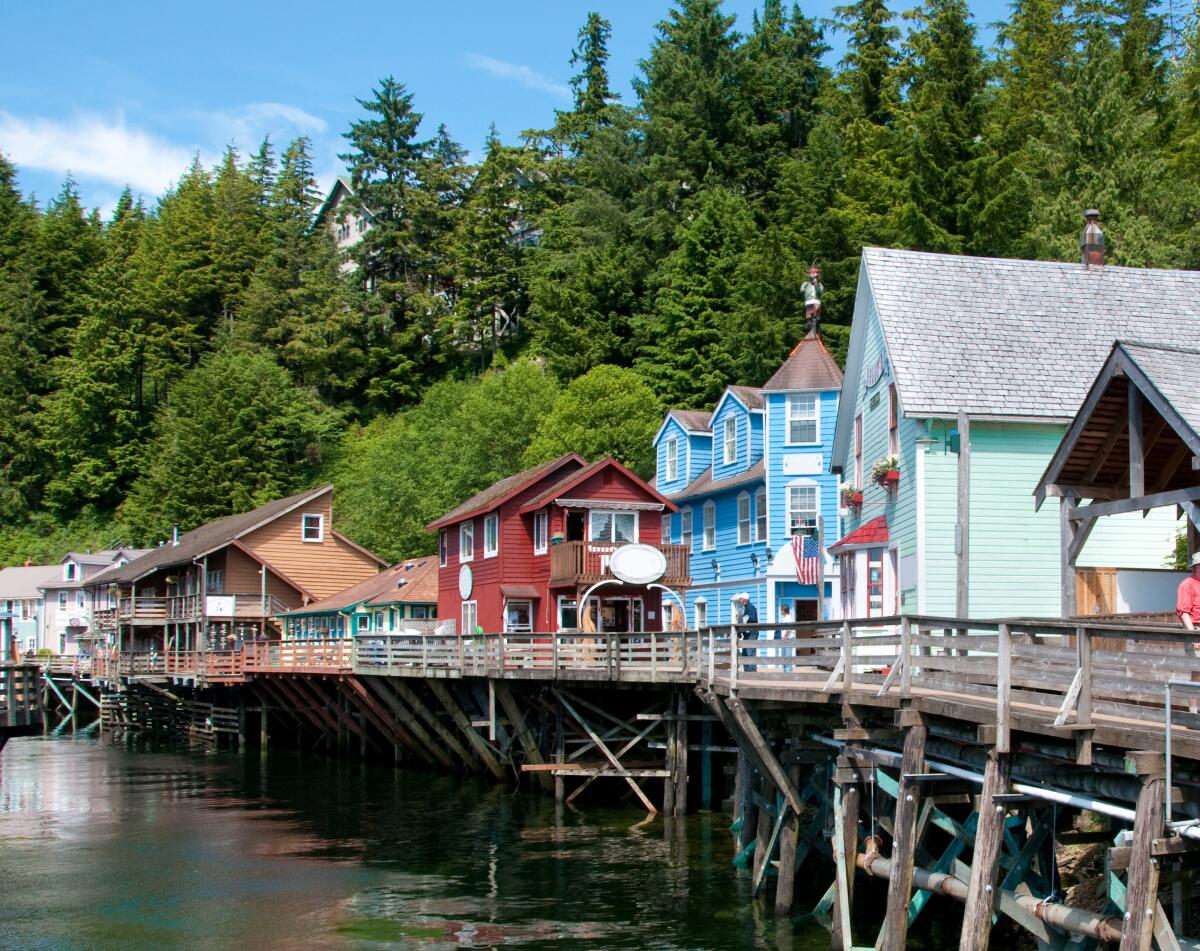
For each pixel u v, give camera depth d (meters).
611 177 76.62
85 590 80.69
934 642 14.14
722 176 71.25
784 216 59.34
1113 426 18.77
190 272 98.31
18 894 22.28
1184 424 15.99
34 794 35.41
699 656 22.84
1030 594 24.00
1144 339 26.22
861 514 28.77
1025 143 49.53
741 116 72.12
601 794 31.23
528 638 31.61
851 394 30.00
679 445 47.59
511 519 42.22
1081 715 11.41
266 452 80.50
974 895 12.17
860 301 28.17
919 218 44.44
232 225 103.06
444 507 61.94
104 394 90.56
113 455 90.19
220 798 33.94
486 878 22.23
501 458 62.12
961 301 26.42
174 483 79.19
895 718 15.80
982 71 50.00
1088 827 15.70
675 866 22.53
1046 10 59.94
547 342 70.31
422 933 18.80
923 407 23.86
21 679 27.70
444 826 27.83
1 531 89.69
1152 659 11.09
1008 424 24.36
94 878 23.52
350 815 29.98
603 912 19.47
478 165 100.31
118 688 62.44
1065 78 55.69
